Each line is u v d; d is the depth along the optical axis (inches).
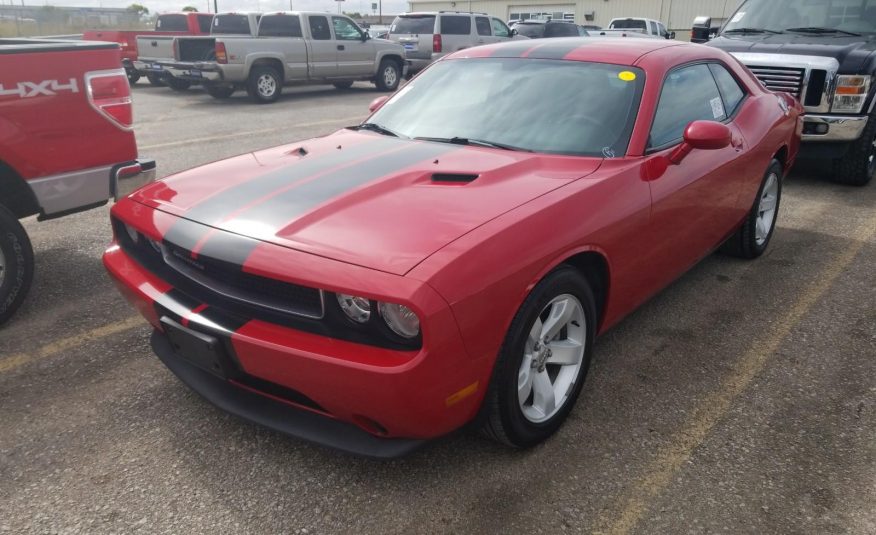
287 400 99.0
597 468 105.3
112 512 96.0
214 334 95.5
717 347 143.4
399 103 152.8
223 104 526.9
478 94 143.5
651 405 122.0
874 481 102.5
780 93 202.7
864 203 251.3
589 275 117.3
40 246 202.4
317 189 107.5
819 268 187.6
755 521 94.6
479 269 88.5
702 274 183.3
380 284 83.4
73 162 156.3
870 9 281.4
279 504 97.7
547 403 108.5
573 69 141.3
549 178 114.0
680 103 142.6
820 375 132.5
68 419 117.4
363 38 608.7
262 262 91.0
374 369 84.0
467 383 91.0
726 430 114.9
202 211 105.3
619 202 114.6
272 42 533.0
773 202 195.2
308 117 454.3
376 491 100.3
